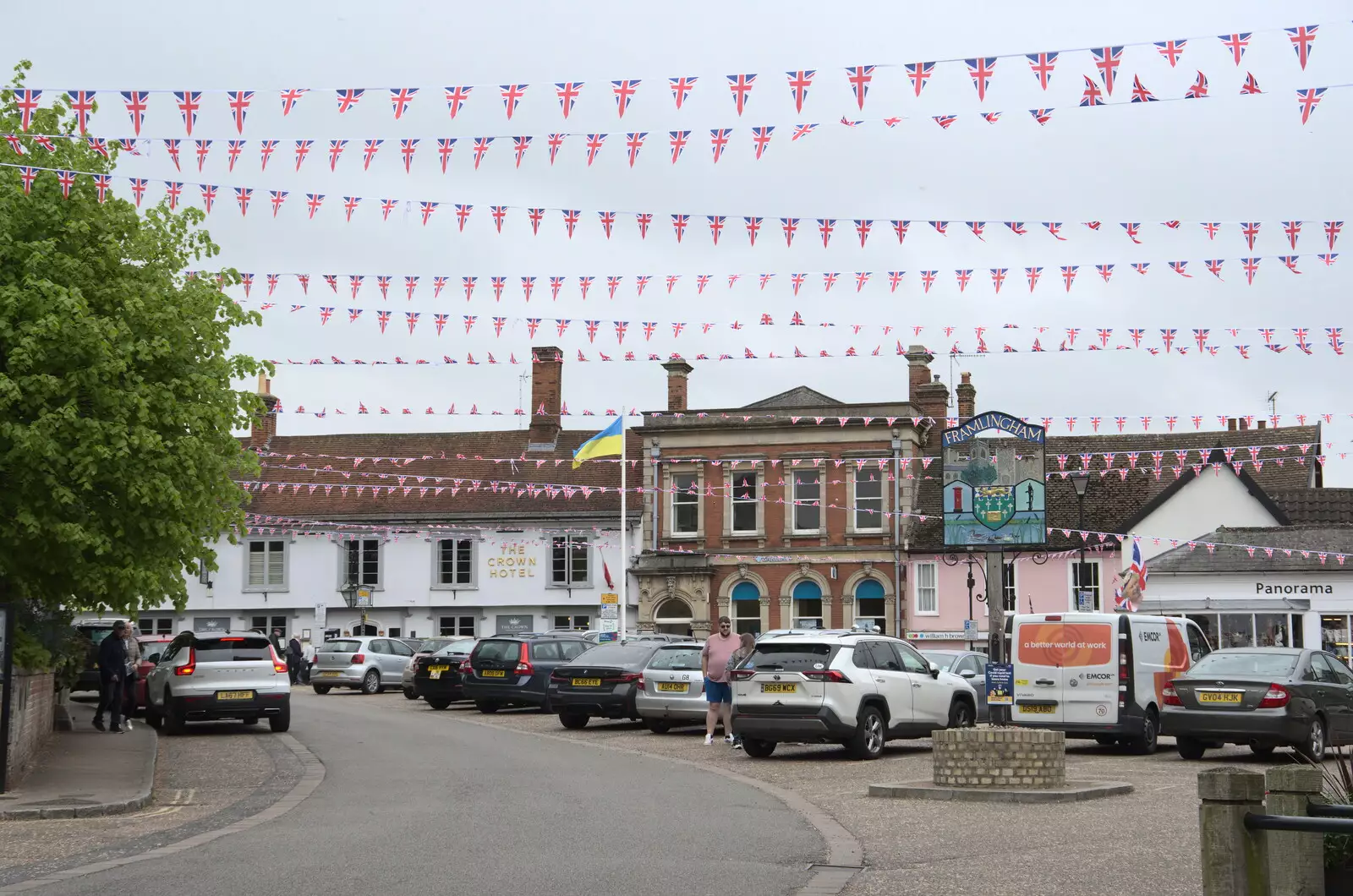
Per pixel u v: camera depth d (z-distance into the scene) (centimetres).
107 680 2503
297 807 1505
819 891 998
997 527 2542
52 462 1966
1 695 1552
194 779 1834
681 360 5541
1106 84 1212
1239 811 732
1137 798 1534
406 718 3012
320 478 5712
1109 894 981
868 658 2145
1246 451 5166
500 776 1820
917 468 5259
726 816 1411
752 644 2455
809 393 5291
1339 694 2131
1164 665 2288
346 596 5406
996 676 2091
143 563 2089
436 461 5712
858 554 5075
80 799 1520
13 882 1045
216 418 2141
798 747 2350
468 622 5441
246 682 2552
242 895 979
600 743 2414
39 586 2122
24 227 2033
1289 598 4019
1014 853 1164
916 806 1478
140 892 994
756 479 5250
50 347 1953
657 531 5319
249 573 5569
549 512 5419
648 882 1028
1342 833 722
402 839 1248
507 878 1041
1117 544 4738
